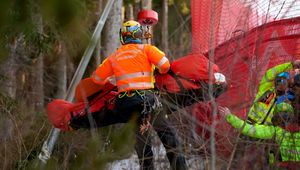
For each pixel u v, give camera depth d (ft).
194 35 30.48
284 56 26.13
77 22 10.94
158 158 23.21
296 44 26.00
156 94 24.44
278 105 21.48
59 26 11.30
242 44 22.61
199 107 22.72
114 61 24.35
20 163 22.54
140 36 24.73
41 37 27.76
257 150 20.08
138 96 23.52
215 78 23.47
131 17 55.01
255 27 22.03
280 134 21.20
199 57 24.47
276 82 22.53
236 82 23.07
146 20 27.02
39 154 24.79
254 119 22.61
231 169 19.62
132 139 15.21
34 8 11.33
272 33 25.54
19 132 24.50
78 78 29.25
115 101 24.21
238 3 24.98
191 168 21.01
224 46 23.94
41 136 28.48
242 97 21.77
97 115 25.14
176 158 21.91
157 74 25.04
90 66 40.19
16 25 11.28
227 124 21.27
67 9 10.61
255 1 23.45
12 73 34.45
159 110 23.26
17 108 30.14
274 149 21.01
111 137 15.17
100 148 14.82
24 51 32.07
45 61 52.85
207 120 21.21
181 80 24.34
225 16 25.88
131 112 23.68
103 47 42.98
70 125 26.07
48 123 30.17
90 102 25.94
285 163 21.17
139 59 24.00
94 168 14.39
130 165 24.38
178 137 22.21
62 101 26.94
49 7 10.48
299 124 21.57
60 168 18.04
